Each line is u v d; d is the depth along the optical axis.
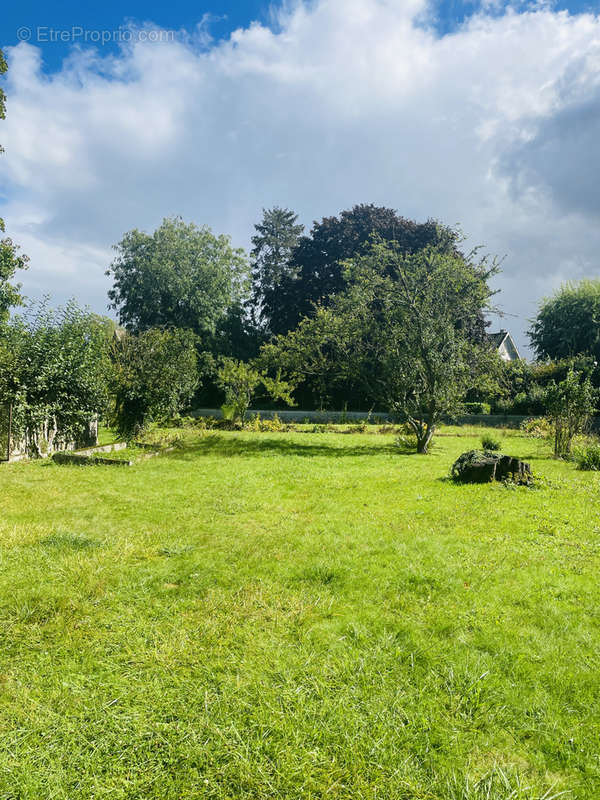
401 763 2.41
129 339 20.42
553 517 7.39
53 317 15.84
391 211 42.72
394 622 3.88
